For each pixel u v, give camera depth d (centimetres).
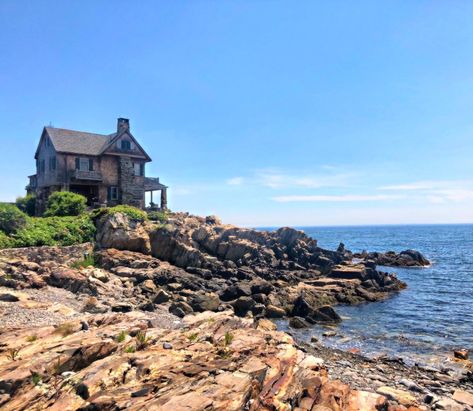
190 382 821
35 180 4972
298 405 859
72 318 1584
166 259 3409
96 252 3130
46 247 2775
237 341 1186
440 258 6669
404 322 2461
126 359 948
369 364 1605
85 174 4306
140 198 4800
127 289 2544
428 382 1374
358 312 2759
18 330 1216
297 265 4262
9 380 820
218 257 4031
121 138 4653
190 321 1805
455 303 3050
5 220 2780
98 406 711
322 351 1794
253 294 2912
